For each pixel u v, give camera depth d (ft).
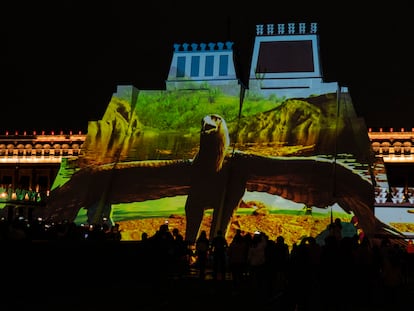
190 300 103.19
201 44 318.45
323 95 297.12
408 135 351.05
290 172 271.08
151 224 262.47
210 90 307.99
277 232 250.57
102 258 129.70
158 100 310.24
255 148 283.79
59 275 112.16
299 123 290.56
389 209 269.23
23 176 385.29
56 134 383.45
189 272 163.43
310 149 279.90
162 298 105.29
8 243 97.04
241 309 92.17
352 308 99.71
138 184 280.31
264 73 308.60
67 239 127.65
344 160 272.72
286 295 87.61
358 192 259.60
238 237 121.19
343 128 285.02
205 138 285.43
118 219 268.00
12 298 96.73
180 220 262.26
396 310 98.02
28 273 101.86
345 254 85.40
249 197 265.54
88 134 303.48
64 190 284.41
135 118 306.14
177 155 287.89
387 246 123.44
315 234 246.47
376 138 354.33
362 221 249.96
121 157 292.20
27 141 384.88
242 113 299.38
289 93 301.63
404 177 353.72
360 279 98.58
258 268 114.62
